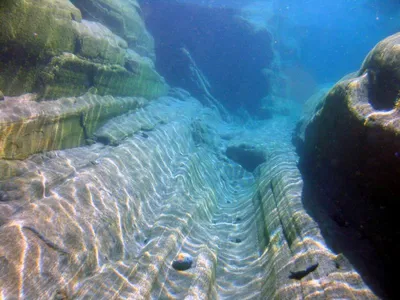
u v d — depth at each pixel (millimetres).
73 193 3779
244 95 17047
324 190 4664
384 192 3162
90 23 6445
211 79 16719
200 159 8109
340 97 4281
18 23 4039
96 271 3113
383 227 3146
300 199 4672
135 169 5371
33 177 3762
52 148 4684
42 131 4367
